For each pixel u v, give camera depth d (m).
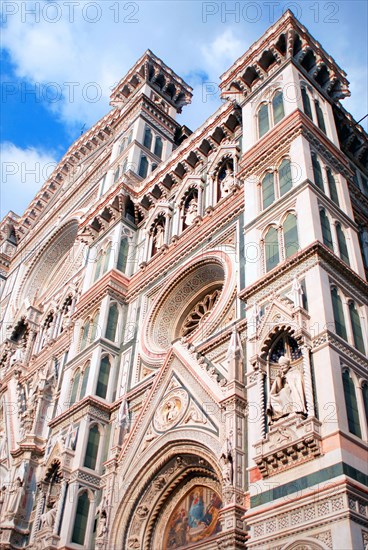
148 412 26.23
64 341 38.53
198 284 31.38
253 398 20.48
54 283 47.88
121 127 50.03
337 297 21.69
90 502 25.84
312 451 17.22
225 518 19.22
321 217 23.94
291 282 21.91
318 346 19.44
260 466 18.41
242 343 24.22
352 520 15.36
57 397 34.88
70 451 27.34
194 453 23.08
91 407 28.75
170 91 52.41
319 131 27.84
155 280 33.56
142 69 51.22
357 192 29.73
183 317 31.72
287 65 31.00
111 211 39.44
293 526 16.42
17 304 50.44
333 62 32.97
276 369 20.86
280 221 24.66
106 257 37.25
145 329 31.39
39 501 27.88
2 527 28.61
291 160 26.36
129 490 24.61
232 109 34.59
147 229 37.03
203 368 24.95
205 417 23.28
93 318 34.31
